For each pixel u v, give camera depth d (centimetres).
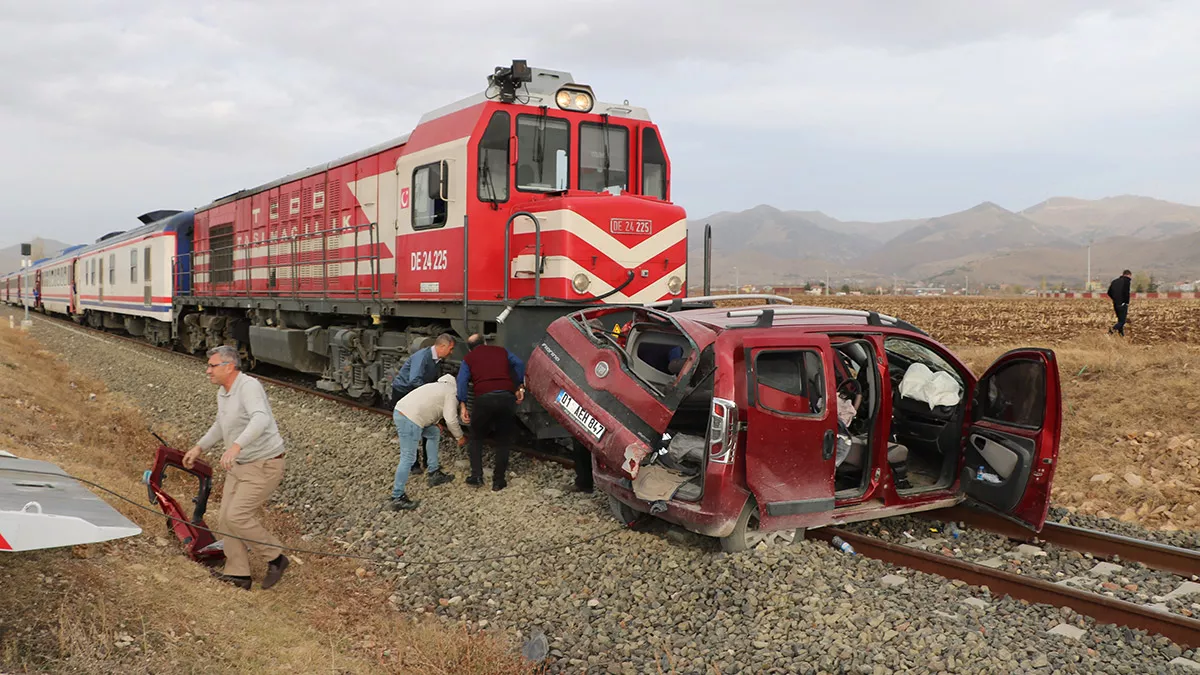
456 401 805
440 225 1020
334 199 1352
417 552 696
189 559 591
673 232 993
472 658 502
